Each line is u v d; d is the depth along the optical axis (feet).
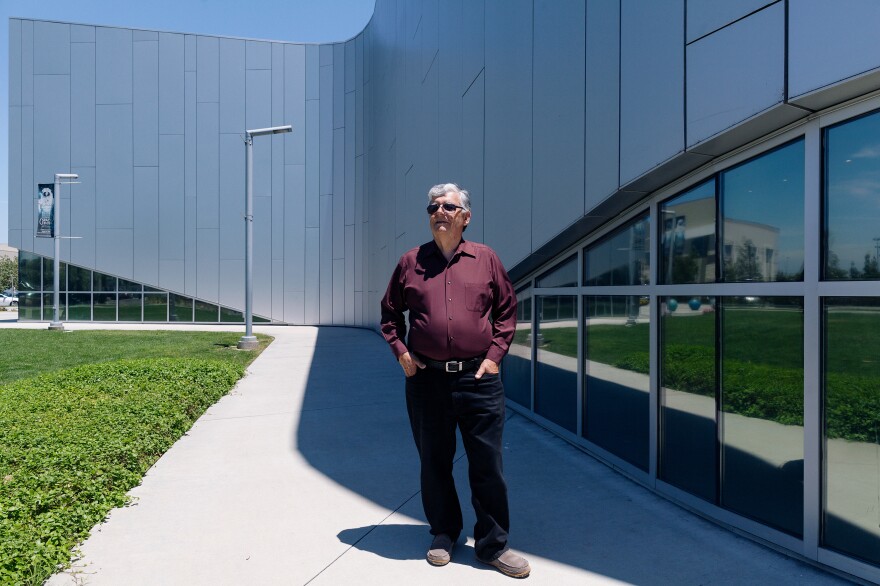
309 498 14.43
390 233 54.54
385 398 27.78
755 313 11.76
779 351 11.22
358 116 76.33
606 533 12.05
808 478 10.51
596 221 17.01
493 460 10.42
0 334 59.88
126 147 79.30
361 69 75.51
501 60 22.71
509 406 24.71
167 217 79.51
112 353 43.91
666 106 12.88
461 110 28.07
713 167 12.88
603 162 15.46
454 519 11.27
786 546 10.94
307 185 79.56
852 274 9.91
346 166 78.13
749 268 12.00
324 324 79.25
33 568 9.86
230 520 13.01
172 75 79.20
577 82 16.84
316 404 26.35
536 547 11.41
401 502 14.16
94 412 19.71
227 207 79.71
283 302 79.87
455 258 10.51
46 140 79.41
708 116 11.62
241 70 79.41
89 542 11.83
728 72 11.13
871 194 9.62
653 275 14.87
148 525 12.72
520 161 20.94
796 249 10.93
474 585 9.99
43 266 82.02
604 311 17.35
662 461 14.55
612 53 14.99
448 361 10.37
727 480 12.44
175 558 11.13
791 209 11.03
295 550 11.47
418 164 38.86
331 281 79.05
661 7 13.01
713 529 12.22
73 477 13.48
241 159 79.77
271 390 29.91
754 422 11.77
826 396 10.32
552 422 20.76
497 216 23.21
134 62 79.25
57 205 68.74
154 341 53.52
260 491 14.93
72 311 80.48
